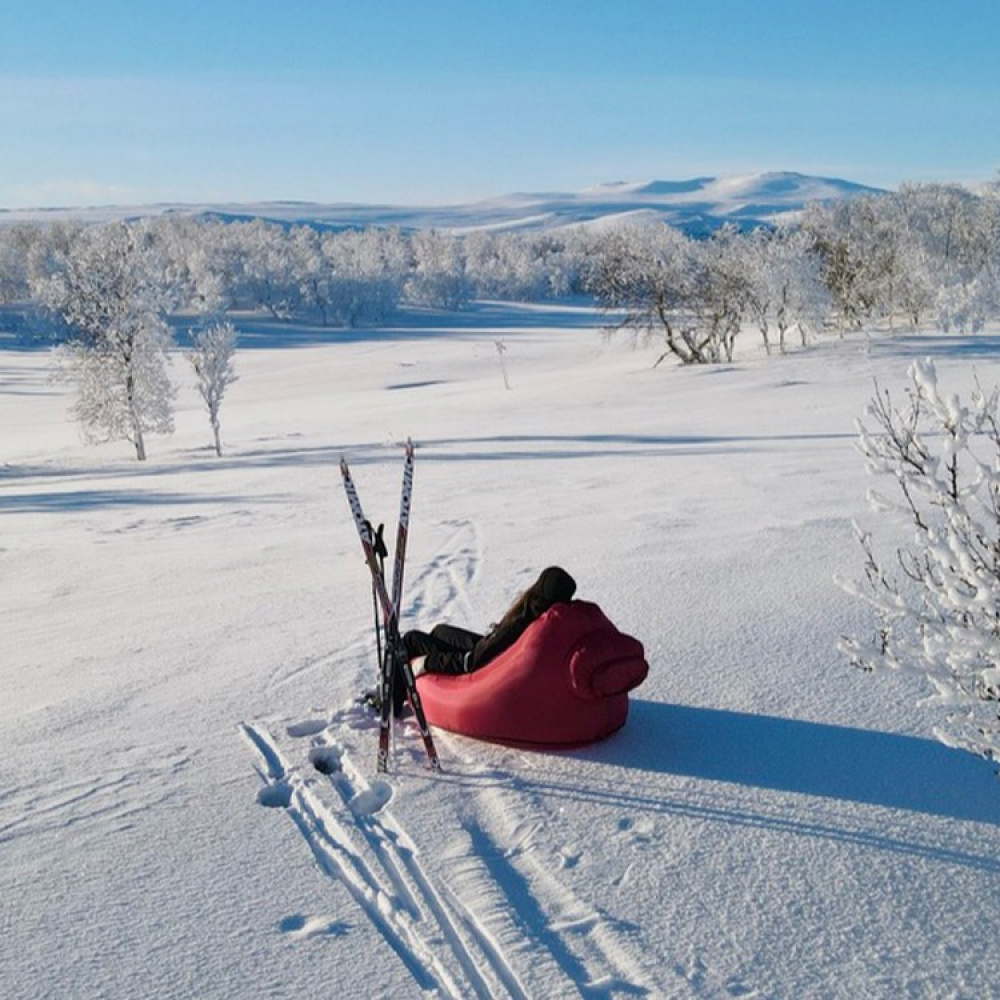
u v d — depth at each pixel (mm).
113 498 25094
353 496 5840
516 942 4020
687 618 8258
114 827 5141
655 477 19484
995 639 3908
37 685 7879
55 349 43031
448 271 169125
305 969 3924
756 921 4137
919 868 4492
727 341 62125
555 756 5828
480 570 11039
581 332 121875
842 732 5957
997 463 4035
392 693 6039
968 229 77125
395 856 4762
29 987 3852
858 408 33750
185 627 9594
